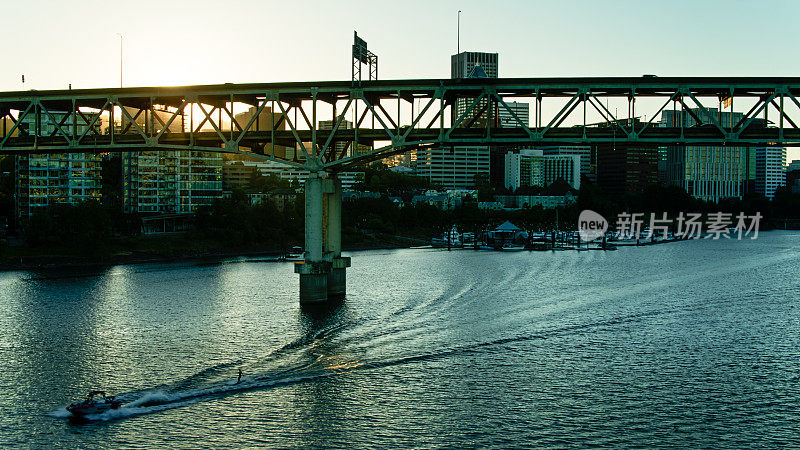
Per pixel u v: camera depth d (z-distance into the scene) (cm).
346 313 9694
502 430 5500
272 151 10119
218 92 10181
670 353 7694
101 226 17600
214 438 5328
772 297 11419
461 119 9406
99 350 7631
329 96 10431
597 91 9350
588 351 7744
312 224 10438
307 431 5459
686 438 5378
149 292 11875
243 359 7262
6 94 10631
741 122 8912
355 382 6575
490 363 7238
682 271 15300
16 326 8912
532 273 14788
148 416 5731
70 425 5541
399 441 5294
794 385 6600
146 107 10881
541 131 9244
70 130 19638
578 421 5688
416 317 9438
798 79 8825
